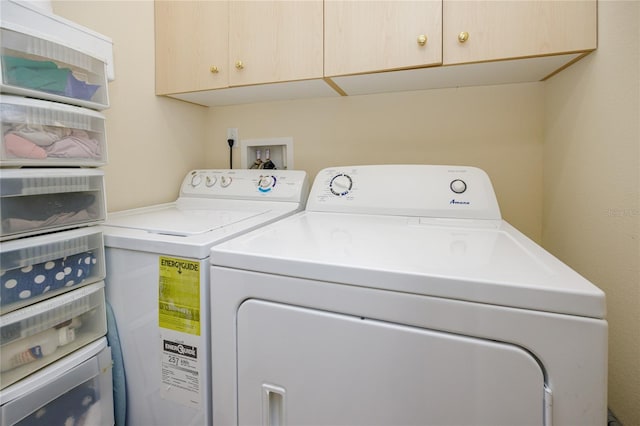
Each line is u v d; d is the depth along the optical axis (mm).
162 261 792
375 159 1508
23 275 699
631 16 749
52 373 744
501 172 1342
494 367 523
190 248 753
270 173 1458
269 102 1666
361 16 1134
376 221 1087
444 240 817
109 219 1109
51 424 749
